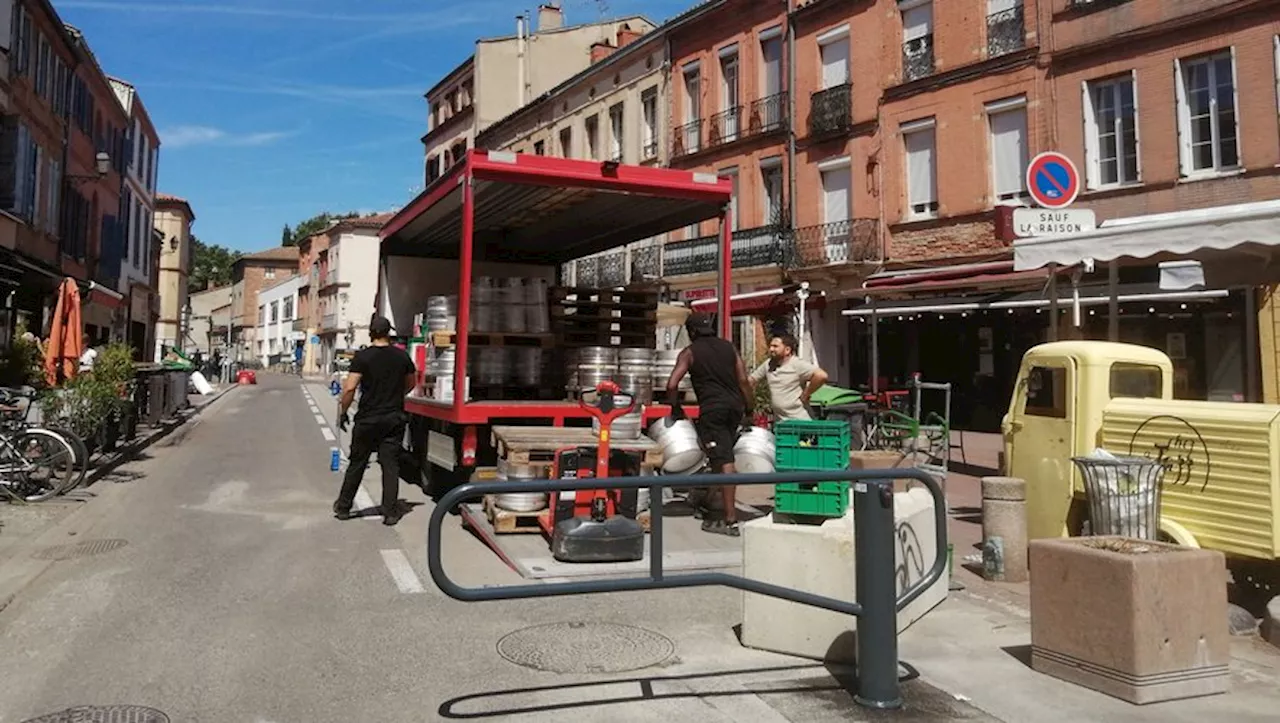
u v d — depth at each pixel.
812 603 3.91
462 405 8.34
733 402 7.39
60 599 5.55
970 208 19.50
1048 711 3.88
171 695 4.03
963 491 10.33
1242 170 15.40
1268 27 15.16
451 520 8.29
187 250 55.12
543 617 5.28
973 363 19.25
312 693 4.07
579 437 7.82
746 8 25.12
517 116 36.19
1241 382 14.77
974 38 19.53
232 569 6.38
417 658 4.55
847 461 5.66
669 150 27.86
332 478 11.34
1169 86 16.39
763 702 3.99
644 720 3.79
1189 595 4.06
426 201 10.07
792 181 23.61
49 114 22.70
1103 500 5.33
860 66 21.92
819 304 20.78
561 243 12.45
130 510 8.70
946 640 4.86
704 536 7.38
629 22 37.16
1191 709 3.90
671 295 26.67
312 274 68.94
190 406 24.11
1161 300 14.98
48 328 20.72
